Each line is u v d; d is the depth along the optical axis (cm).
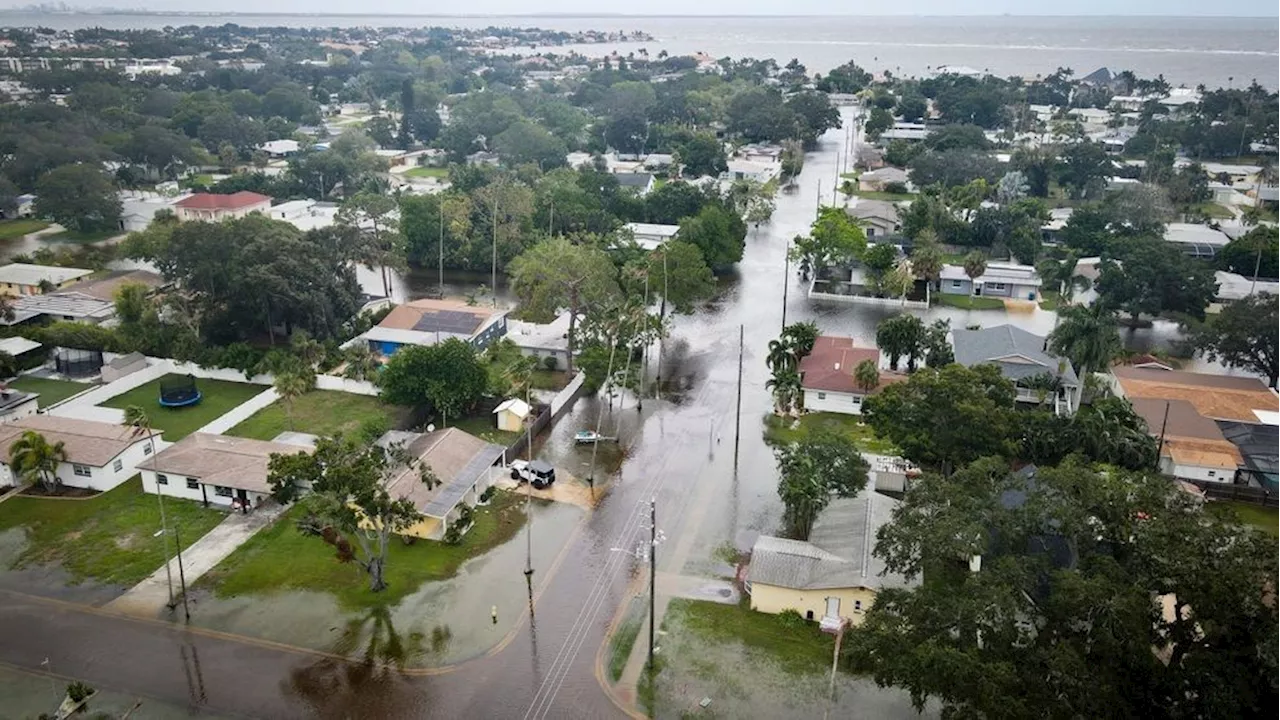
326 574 6925
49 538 7369
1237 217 18675
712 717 5541
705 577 6988
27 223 18425
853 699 5700
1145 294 12756
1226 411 9400
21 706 5566
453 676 5866
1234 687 4466
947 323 11625
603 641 6231
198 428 9331
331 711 5550
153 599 6612
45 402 9950
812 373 10406
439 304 12569
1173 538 5025
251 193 18688
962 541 5338
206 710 5541
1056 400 9969
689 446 9250
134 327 11225
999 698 4475
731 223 15725
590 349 10562
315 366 10712
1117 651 4628
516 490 8288
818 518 7356
